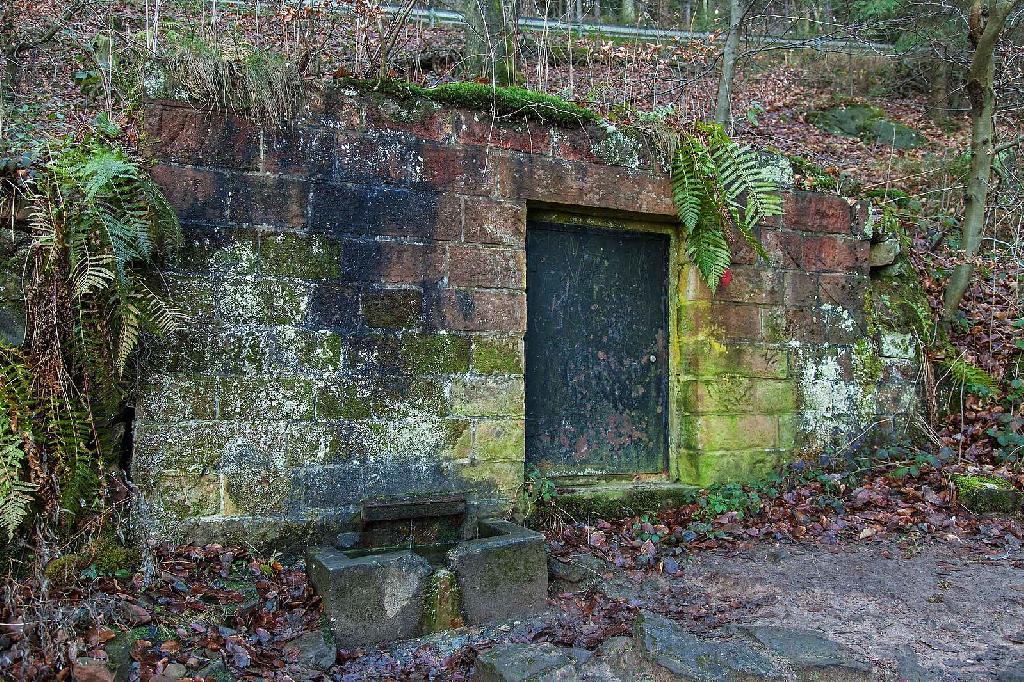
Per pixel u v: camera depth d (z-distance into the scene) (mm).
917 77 11945
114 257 3164
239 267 3609
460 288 4023
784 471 4770
